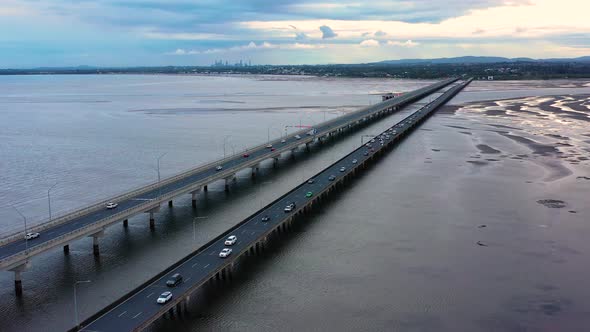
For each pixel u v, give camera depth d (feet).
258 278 244.22
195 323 204.44
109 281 239.30
